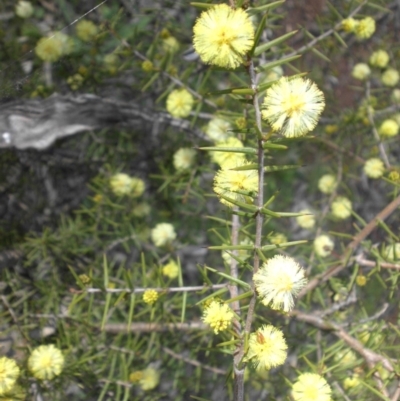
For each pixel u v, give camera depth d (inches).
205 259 9.3
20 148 7.0
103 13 6.5
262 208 3.3
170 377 8.0
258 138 3.0
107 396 7.1
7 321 6.5
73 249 7.3
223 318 3.7
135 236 7.7
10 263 7.2
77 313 6.4
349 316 7.4
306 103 3.0
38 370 5.4
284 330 7.1
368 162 6.8
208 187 8.5
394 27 9.5
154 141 8.2
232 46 3.0
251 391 8.7
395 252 5.4
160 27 7.4
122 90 7.4
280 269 3.3
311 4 8.9
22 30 6.5
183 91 6.1
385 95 9.1
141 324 6.6
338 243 9.7
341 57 9.4
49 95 6.6
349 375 5.4
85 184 8.2
